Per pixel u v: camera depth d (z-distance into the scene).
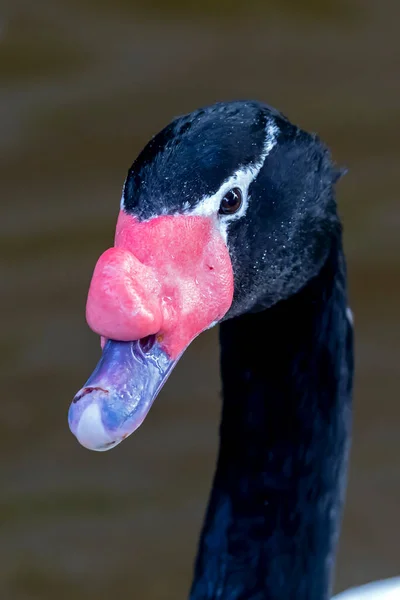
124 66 15.65
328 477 7.15
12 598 10.52
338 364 6.95
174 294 5.79
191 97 15.07
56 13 16.36
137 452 11.86
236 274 6.28
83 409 5.35
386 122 14.95
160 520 11.26
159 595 10.60
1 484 11.49
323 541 7.23
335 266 6.78
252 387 7.01
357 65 15.69
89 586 10.65
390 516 11.30
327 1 16.53
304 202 6.50
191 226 5.88
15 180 14.37
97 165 14.49
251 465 7.12
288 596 7.18
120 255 5.64
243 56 15.81
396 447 11.87
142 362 5.58
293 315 6.79
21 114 15.05
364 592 9.45
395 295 13.27
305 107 15.07
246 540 7.14
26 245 13.56
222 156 5.99
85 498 11.42
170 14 16.45
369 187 14.26
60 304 13.03
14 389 12.26
